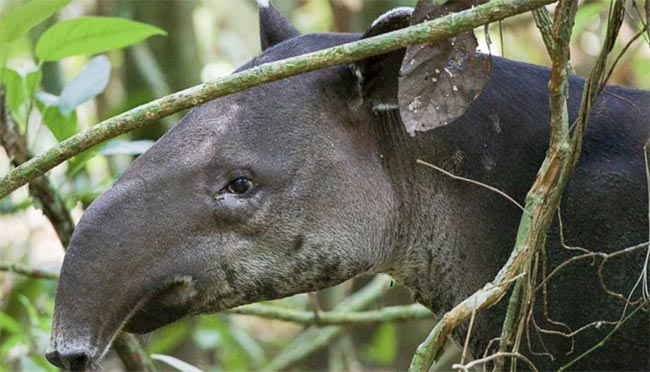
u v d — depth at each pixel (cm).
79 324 709
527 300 680
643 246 711
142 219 723
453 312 664
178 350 1374
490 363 770
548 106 770
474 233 770
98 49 882
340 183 750
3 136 902
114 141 943
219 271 736
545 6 655
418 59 676
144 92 1254
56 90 1307
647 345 734
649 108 763
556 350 748
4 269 1020
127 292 718
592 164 745
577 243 738
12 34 753
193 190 732
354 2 1510
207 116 747
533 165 757
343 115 756
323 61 620
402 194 772
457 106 679
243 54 1683
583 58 1370
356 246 755
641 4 798
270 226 739
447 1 671
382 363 1405
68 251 722
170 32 1441
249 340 1291
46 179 926
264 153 739
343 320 1066
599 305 737
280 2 1670
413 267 791
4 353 1048
